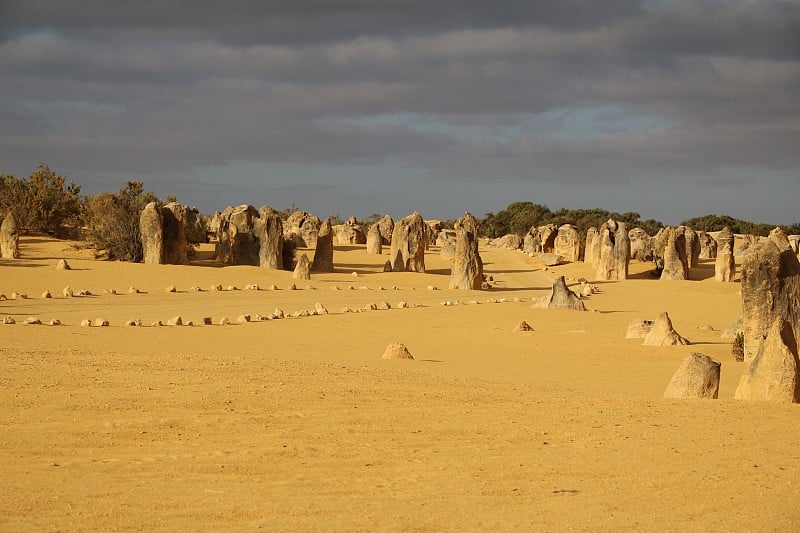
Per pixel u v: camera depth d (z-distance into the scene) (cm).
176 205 7594
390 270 8425
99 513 973
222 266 7806
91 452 1278
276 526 939
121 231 7631
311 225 11981
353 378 2112
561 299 5378
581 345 3466
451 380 2178
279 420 1531
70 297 5378
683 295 7006
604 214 19838
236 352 2902
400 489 1110
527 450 1340
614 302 6372
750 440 1430
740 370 2836
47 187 9356
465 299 6191
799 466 1268
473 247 7325
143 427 1447
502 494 1095
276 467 1212
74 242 8656
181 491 1079
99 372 2058
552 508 1038
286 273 7319
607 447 1363
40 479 1119
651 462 1273
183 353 2738
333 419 1551
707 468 1246
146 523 941
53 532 900
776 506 1066
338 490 1099
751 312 2905
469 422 1546
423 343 3512
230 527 934
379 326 4175
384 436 1422
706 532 963
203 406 1645
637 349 3331
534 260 10800
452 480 1158
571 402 1788
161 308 4934
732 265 8475
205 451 1295
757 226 17000
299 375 2128
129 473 1166
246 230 8150
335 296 6056
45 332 3325
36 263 6831
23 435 1372
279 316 4478
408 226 8538
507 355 3142
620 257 8794
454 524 965
